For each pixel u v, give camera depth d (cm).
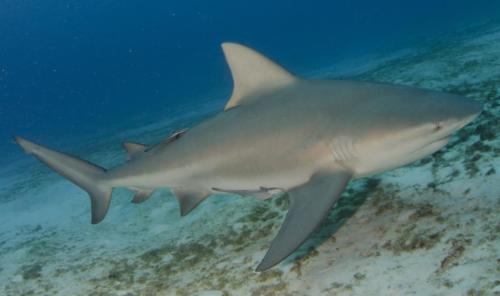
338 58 3272
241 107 414
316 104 373
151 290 489
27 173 1460
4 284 609
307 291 400
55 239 741
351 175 344
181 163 425
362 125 338
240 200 654
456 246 381
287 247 295
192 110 2292
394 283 367
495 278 330
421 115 321
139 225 701
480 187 460
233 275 465
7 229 881
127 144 498
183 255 549
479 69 1004
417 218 446
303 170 364
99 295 512
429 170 539
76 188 1036
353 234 461
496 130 584
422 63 1340
